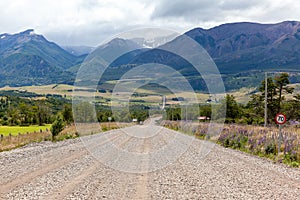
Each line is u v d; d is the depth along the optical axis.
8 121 59.41
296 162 14.33
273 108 43.91
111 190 9.23
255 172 11.97
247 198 8.34
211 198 8.34
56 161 14.65
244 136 22.22
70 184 9.90
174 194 8.78
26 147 22.83
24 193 8.79
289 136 21.16
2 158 16.41
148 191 9.13
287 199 8.30
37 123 60.72
